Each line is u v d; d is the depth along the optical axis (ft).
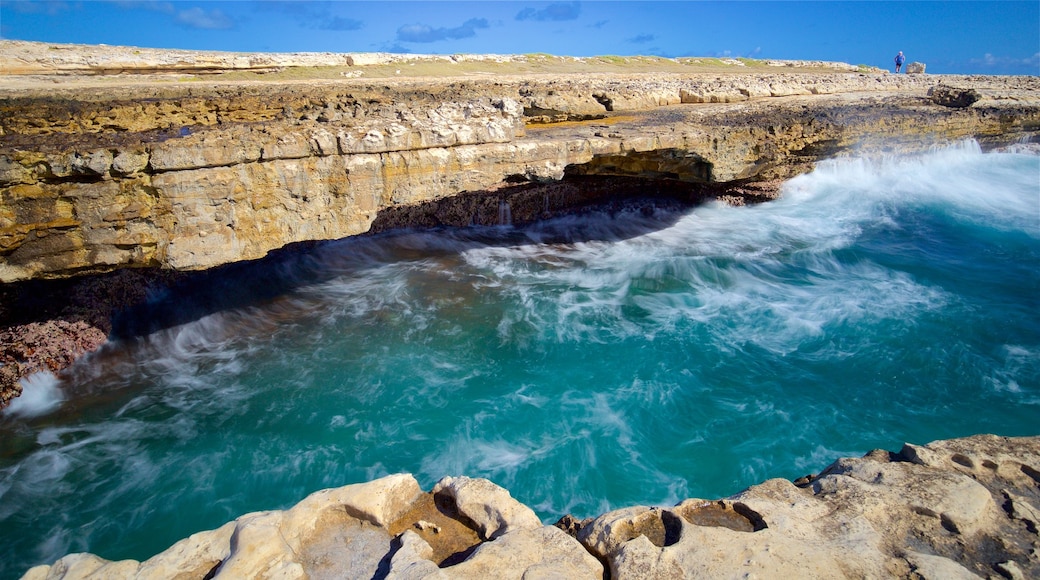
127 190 38.86
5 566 33.71
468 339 55.52
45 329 48.11
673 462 41.06
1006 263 73.97
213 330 55.31
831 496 19.39
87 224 38.50
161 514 37.14
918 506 18.66
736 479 39.47
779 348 54.70
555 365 51.83
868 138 88.89
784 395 47.75
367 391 47.93
